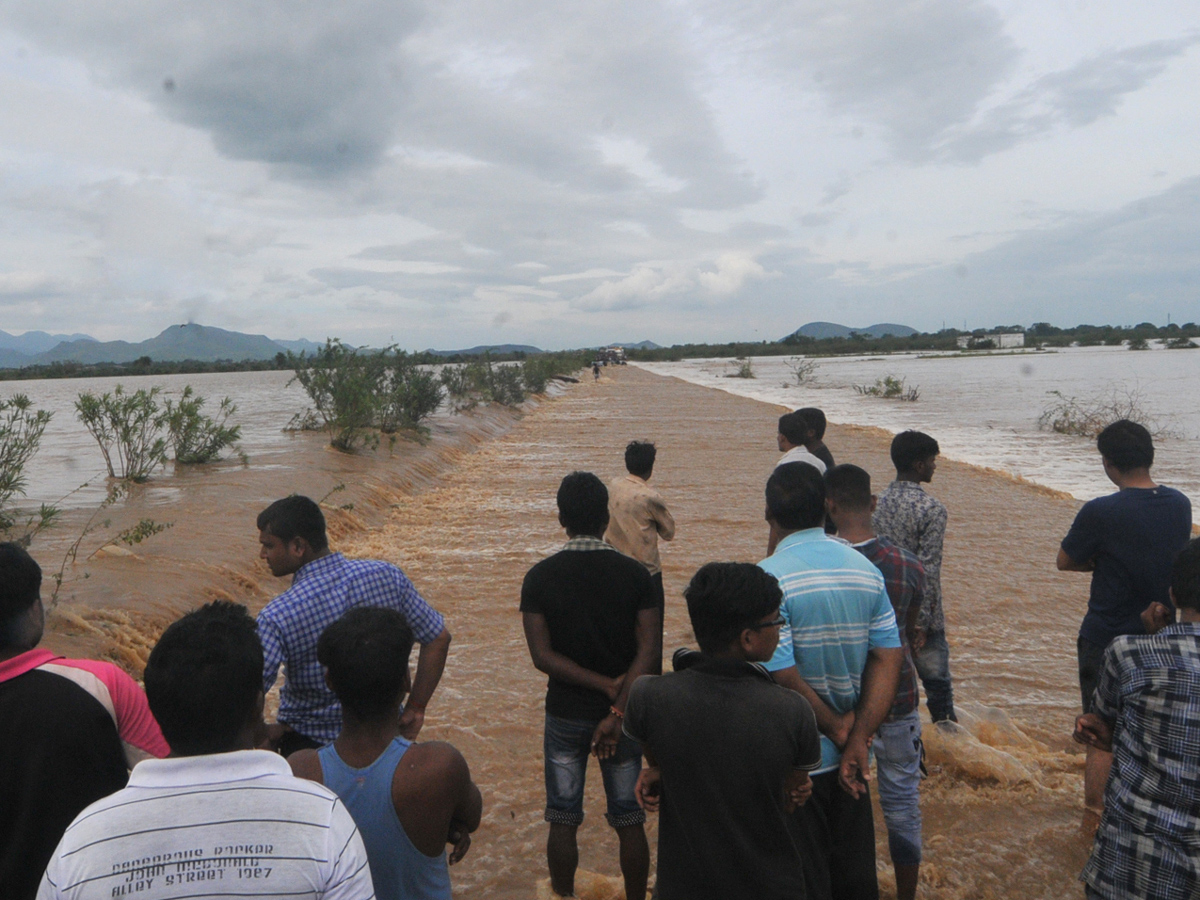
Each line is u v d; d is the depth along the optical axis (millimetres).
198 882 1612
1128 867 2623
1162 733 2578
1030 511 13062
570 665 3535
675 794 2549
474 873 3967
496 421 26609
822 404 36750
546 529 11711
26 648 2348
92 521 9453
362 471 14023
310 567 3172
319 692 3104
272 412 27500
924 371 69438
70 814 2227
